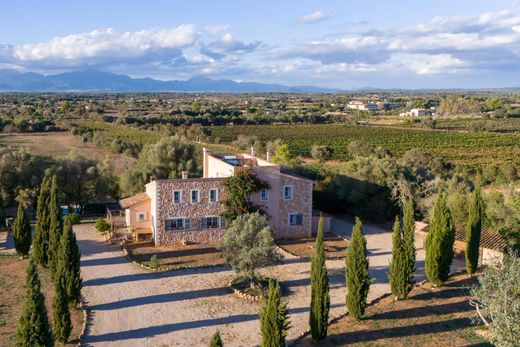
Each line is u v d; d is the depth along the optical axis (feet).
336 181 199.52
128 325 98.58
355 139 453.17
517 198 156.25
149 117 515.91
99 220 168.45
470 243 127.85
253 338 93.76
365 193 192.44
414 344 90.84
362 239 99.09
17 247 139.64
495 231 150.20
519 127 549.95
